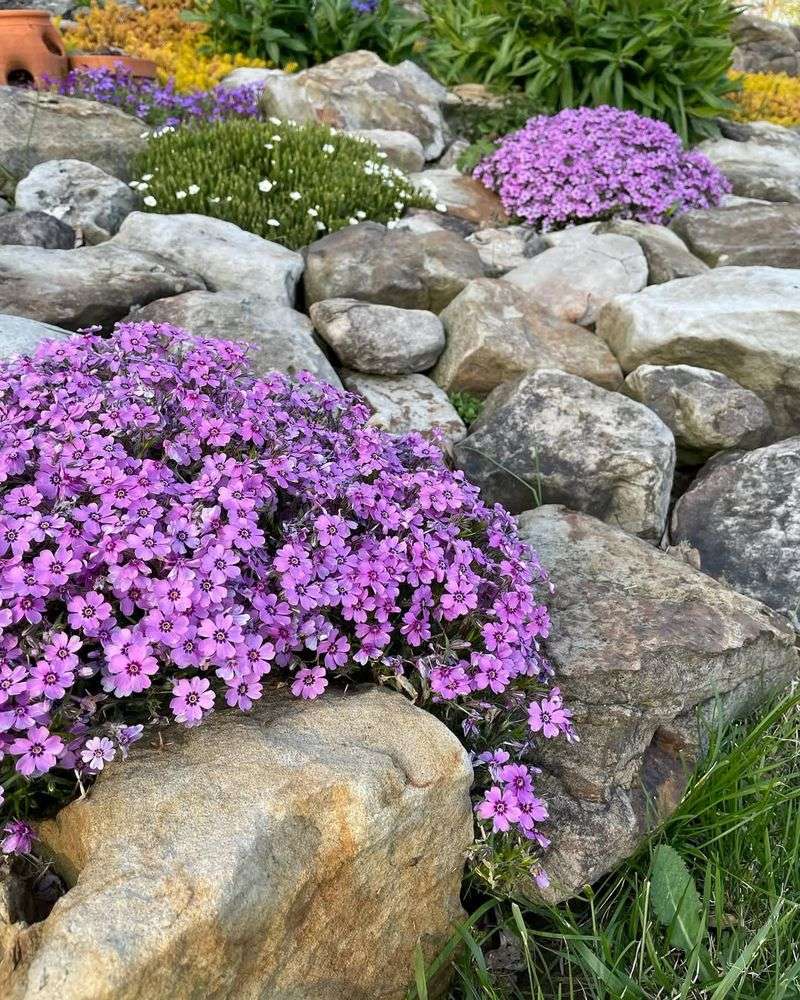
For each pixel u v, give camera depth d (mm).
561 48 1540
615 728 541
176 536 456
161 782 414
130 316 797
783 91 2193
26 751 396
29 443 475
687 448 833
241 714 457
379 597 482
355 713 458
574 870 496
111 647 417
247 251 918
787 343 811
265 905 387
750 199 1316
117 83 1364
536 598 608
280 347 779
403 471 566
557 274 986
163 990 360
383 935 434
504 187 1249
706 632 586
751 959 446
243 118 1370
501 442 761
